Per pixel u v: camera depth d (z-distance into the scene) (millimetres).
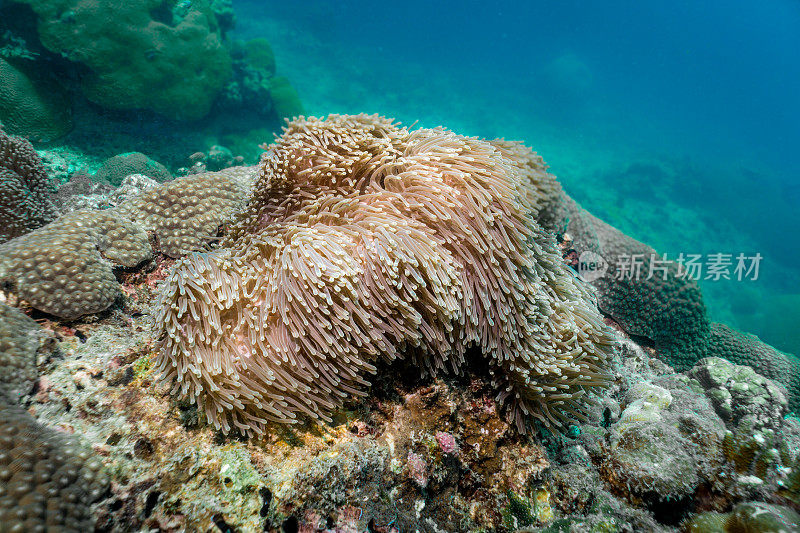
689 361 6379
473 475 2855
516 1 73812
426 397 2846
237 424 2246
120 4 12320
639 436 2977
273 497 2215
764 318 20344
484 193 2887
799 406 7344
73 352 2545
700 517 2537
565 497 2922
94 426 2230
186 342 2256
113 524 1979
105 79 12344
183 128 14836
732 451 2730
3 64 10953
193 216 3807
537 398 2992
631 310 6375
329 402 2414
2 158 4027
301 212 2811
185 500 2115
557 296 3404
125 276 3271
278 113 17953
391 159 3043
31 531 1611
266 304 2357
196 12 14453
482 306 2787
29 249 2684
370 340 2447
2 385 2141
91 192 8734
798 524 2246
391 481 2566
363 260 2518
